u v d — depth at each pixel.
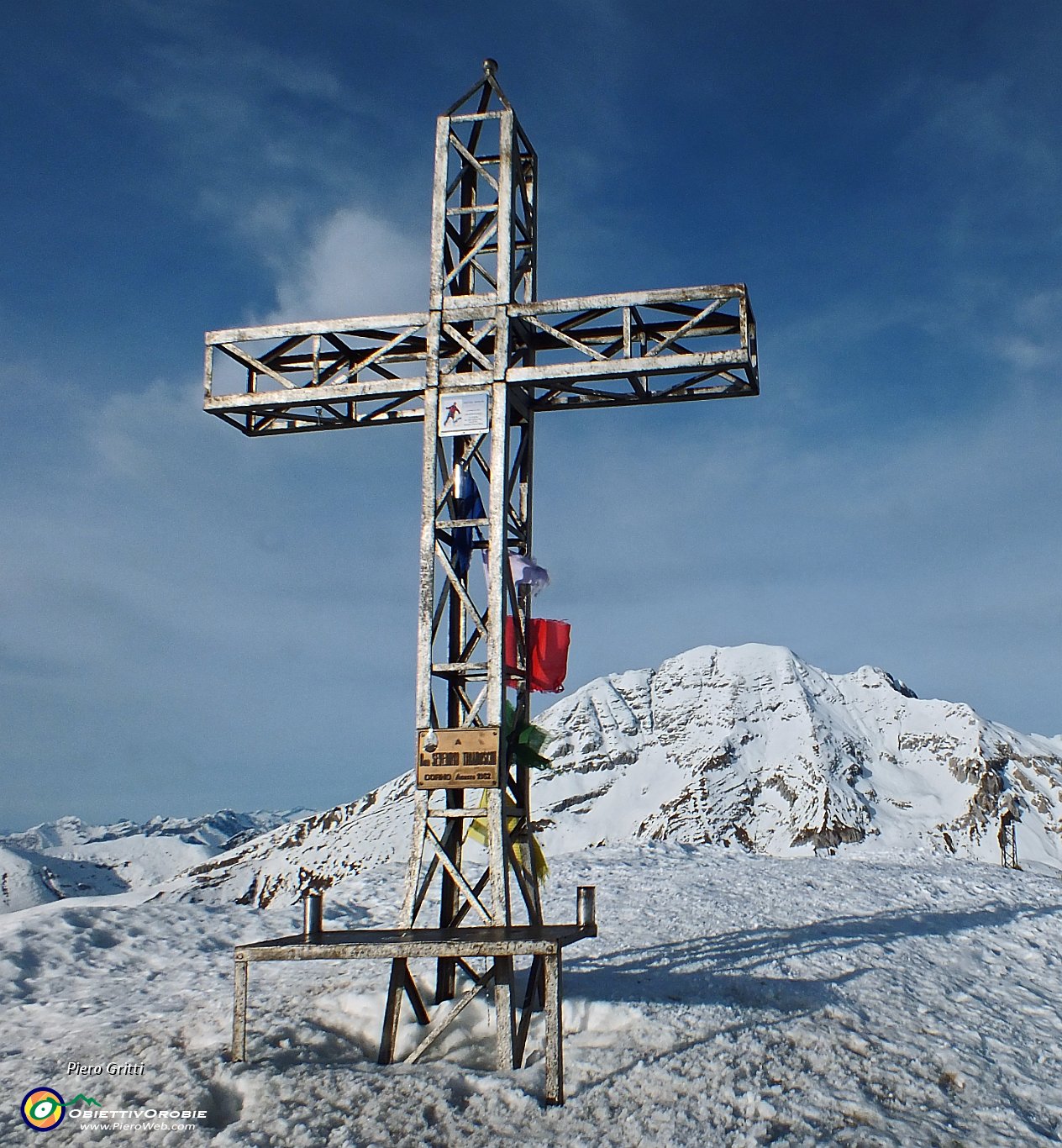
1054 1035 9.35
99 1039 8.55
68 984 11.06
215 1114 6.75
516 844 8.96
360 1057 7.78
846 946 11.88
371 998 8.59
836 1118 6.76
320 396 9.62
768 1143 6.30
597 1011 8.44
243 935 13.66
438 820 8.69
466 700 9.24
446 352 9.97
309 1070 7.10
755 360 9.40
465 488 9.41
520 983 9.39
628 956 10.92
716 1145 6.27
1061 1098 7.70
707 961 10.74
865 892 16.27
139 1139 6.29
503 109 9.84
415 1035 7.96
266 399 9.70
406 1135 6.27
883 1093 7.30
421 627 8.84
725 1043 7.88
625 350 9.23
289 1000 9.20
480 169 9.87
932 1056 8.20
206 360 9.89
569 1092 6.98
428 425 9.30
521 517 10.14
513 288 9.66
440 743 8.46
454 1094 6.89
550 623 9.71
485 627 8.78
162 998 10.22
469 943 7.04
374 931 7.94
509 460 9.75
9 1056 8.41
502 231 9.60
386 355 10.09
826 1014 9.00
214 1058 7.36
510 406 9.88
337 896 16.47
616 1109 6.72
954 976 11.20
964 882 17.97
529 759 9.08
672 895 15.09
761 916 13.70
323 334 9.74
